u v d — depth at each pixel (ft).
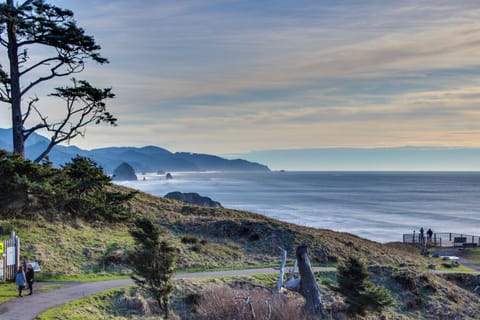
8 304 77.00
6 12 133.80
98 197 144.05
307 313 78.95
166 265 79.87
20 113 143.64
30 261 101.04
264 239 148.05
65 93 138.00
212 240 144.77
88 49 144.97
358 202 582.76
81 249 114.21
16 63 143.95
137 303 83.71
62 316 71.36
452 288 118.52
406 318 98.37
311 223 348.79
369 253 148.25
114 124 147.64
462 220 388.37
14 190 123.44
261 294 84.53
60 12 141.38
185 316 81.82
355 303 85.35
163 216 165.68
